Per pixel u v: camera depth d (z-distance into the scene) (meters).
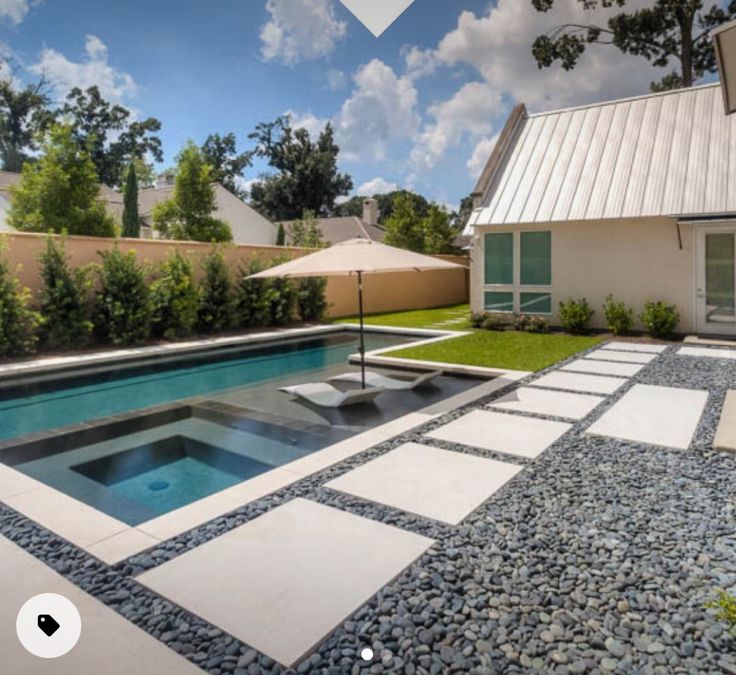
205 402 8.38
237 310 16.20
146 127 47.53
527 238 15.66
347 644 2.64
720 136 14.23
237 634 2.70
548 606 2.95
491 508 4.15
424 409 7.04
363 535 3.72
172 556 3.45
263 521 3.92
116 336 12.85
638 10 24.50
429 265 7.73
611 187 14.64
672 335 13.56
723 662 2.51
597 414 6.73
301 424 7.03
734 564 3.36
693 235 13.57
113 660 2.51
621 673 2.45
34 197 17.39
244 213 33.44
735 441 5.50
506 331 15.42
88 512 4.11
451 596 3.03
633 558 3.44
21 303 11.26
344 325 17.44
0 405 8.74
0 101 35.94
